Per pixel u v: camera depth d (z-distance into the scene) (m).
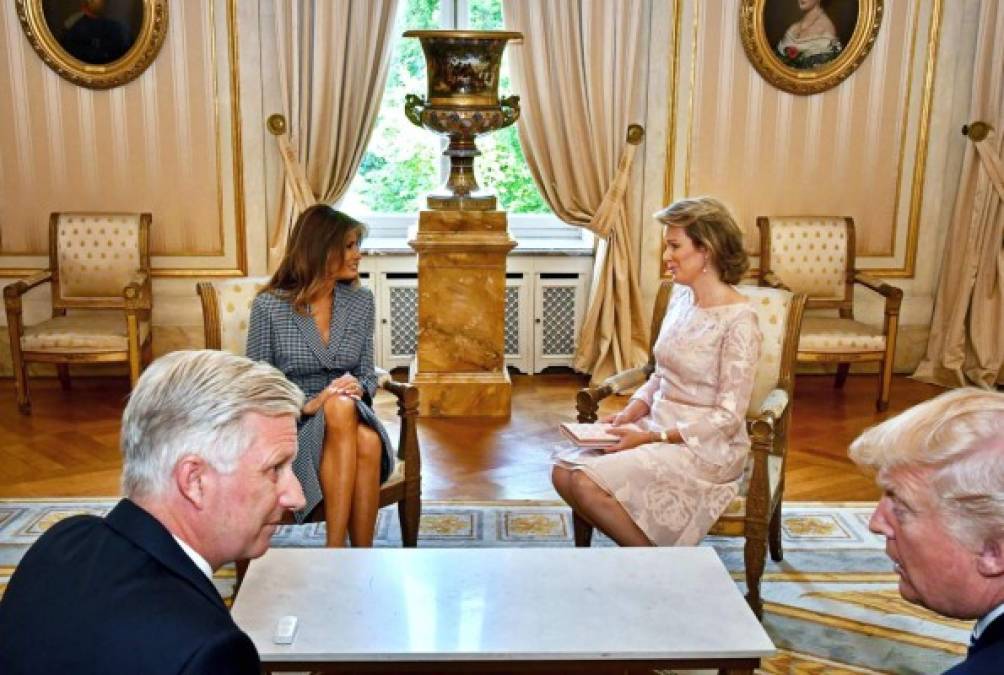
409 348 6.12
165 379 1.32
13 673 1.16
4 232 5.73
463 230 5.08
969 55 5.88
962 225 5.93
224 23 5.59
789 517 3.96
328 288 3.35
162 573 1.23
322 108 5.60
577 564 2.34
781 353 3.34
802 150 5.97
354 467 3.13
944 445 1.21
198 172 5.75
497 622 2.06
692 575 2.29
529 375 6.14
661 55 5.77
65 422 5.02
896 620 3.12
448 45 4.84
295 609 2.11
